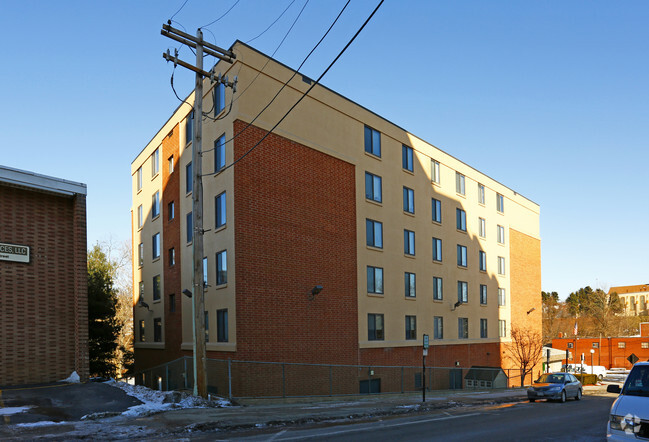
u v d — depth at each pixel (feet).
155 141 108.78
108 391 58.59
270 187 77.66
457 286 121.49
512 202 153.79
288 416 49.29
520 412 60.03
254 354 72.43
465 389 114.52
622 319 353.72
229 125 76.02
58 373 63.31
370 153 97.40
